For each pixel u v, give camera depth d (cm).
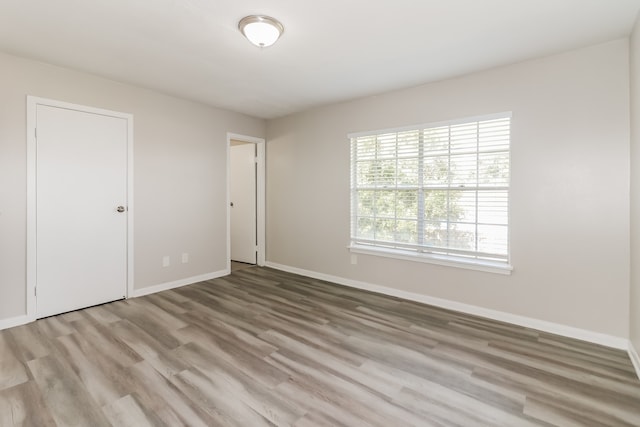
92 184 317
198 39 241
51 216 292
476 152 302
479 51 258
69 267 304
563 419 164
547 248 267
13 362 214
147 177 358
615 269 240
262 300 344
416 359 223
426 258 331
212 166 424
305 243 447
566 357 226
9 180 269
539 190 269
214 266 433
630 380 198
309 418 163
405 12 205
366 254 383
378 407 173
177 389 187
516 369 210
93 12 206
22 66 273
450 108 315
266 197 499
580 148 251
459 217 316
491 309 297
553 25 219
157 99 363
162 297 351
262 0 193
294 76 313
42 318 288
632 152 223
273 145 484
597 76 243
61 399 177
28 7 200
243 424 159
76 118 304
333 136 409
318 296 359
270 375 202
